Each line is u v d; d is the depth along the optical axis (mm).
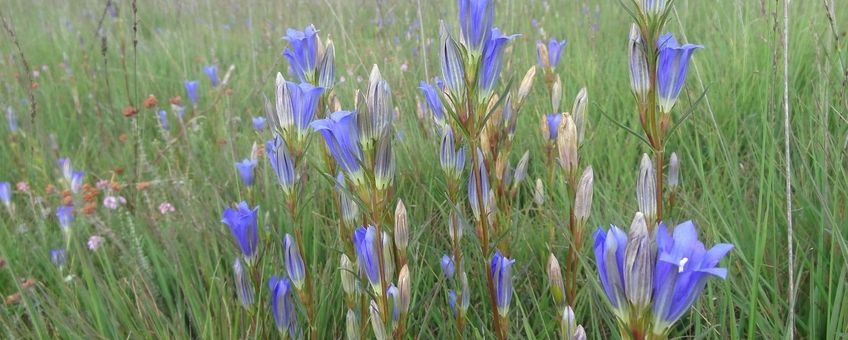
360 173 394
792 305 396
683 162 826
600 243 301
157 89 1466
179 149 1073
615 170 836
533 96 1035
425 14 1366
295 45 503
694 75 1039
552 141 577
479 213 448
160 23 2283
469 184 452
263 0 1886
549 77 836
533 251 656
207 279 660
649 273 274
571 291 448
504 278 452
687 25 1282
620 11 1494
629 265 277
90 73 1490
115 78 1512
